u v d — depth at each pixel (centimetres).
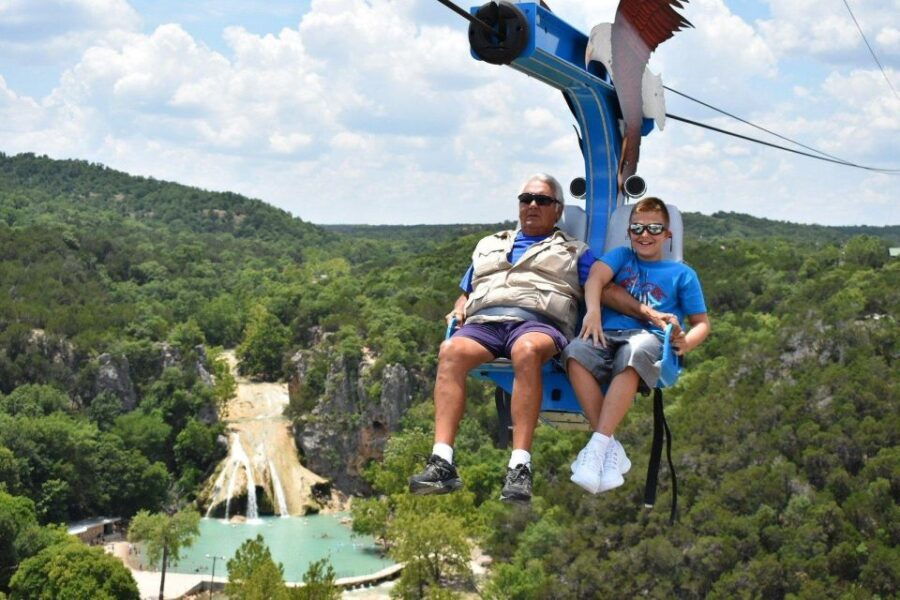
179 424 13462
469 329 963
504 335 961
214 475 12731
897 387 7894
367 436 13625
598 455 886
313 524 11944
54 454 11062
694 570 6788
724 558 6712
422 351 14688
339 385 13900
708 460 7850
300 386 14550
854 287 10644
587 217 1106
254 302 19238
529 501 888
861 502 6800
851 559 6425
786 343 9169
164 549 8588
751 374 9025
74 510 11150
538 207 1026
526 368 917
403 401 13725
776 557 6681
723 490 7344
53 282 16288
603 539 7412
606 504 7719
